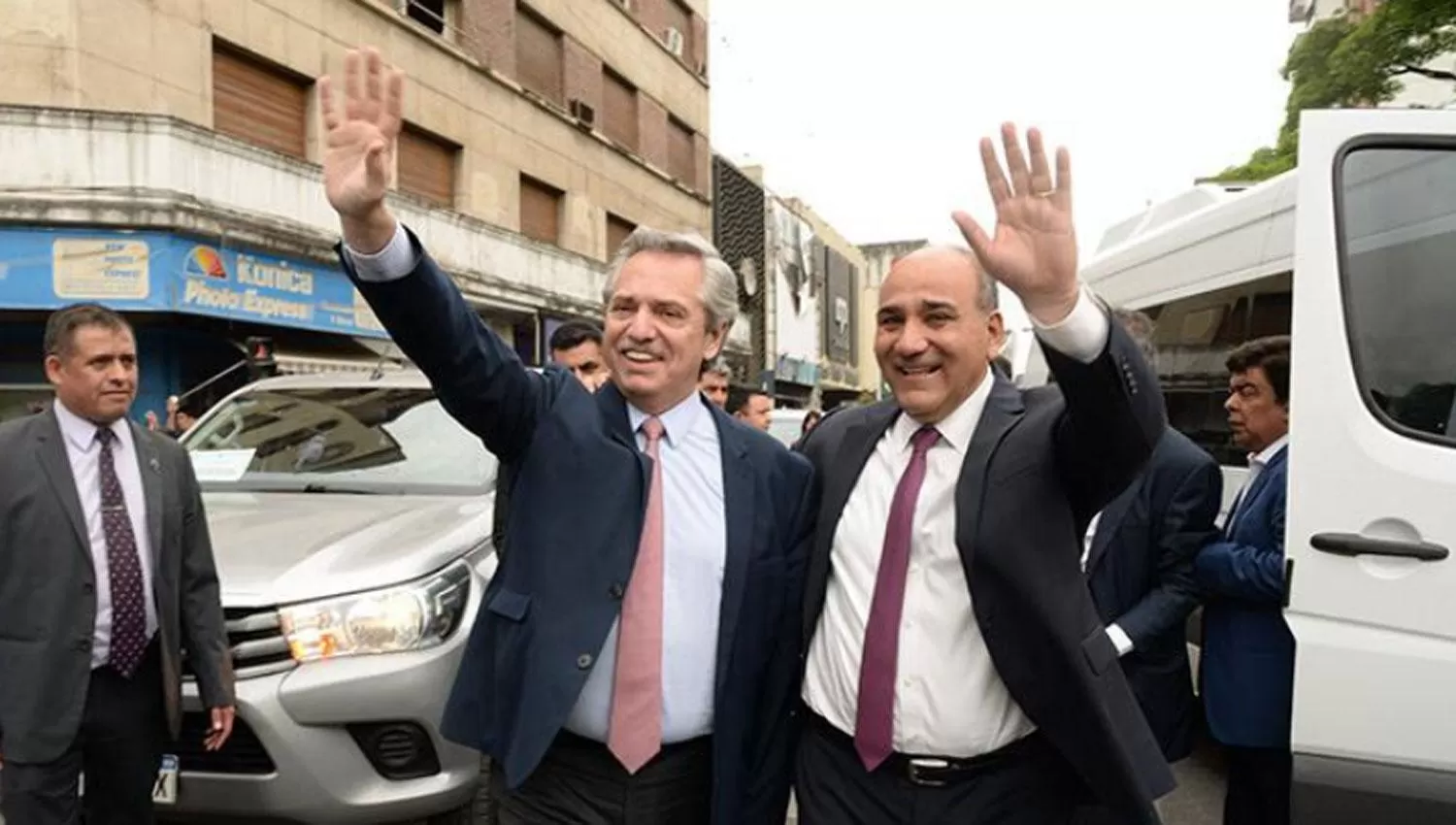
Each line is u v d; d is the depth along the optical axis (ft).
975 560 5.90
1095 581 9.05
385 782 9.34
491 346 6.34
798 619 6.88
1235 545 8.75
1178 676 9.16
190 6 36.40
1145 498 9.01
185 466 9.18
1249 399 9.31
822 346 126.21
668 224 79.25
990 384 6.43
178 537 8.92
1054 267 5.24
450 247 50.14
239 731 9.22
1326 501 8.14
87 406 8.68
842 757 6.41
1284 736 8.61
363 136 5.77
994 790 6.14
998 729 6.10
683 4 84.28
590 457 6.47
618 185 70.69
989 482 5.96
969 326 6.03
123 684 8.82
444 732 6.70
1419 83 34.09
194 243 34.53
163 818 9.36
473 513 11.50
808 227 117.80
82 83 32.50
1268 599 8.48
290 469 13.20
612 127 71.36
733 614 6.53
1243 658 8.81
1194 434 13.64
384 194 5.79
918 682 6.09
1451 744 7.79
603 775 6.45
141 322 35.01
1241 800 9.45
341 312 42.55
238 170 36.70
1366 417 8.14
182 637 9.12
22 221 31.76
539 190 61.98
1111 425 5.44
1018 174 5.33
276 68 41.29
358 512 11.45
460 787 9.62
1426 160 8.54
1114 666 6.08
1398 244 8.46
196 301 34.58
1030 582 5.78
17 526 8.40
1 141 31.48
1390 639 7.97
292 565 9.70
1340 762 8.09
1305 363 8.33
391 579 9.71
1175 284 14.28
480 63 54.03
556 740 6.53
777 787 6.87
